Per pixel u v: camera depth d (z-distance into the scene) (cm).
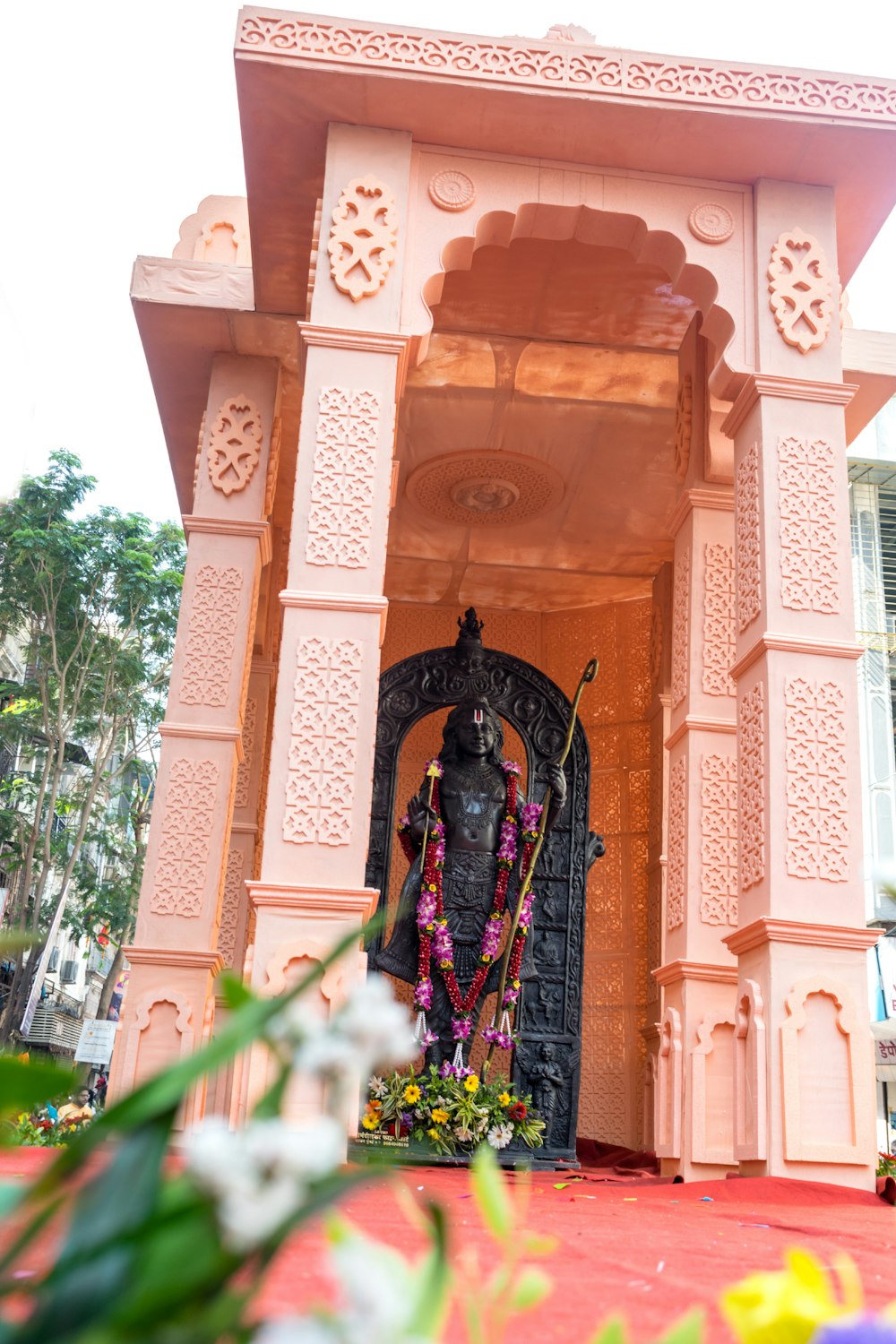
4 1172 287
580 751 793
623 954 936
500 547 952
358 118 545
